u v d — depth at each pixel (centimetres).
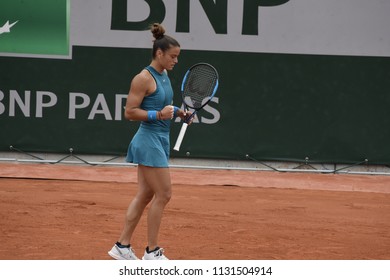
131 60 4191
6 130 4225
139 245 2323
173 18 4159
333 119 4197
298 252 2294
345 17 4166
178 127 4191
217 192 3581
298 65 4181
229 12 4159
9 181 3712
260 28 4169
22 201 3083
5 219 2678
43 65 4206
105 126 4225
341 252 2317
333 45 4178
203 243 2383
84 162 4234
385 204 3384
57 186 3591
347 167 4228
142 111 1888
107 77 4203
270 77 4188
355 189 3831
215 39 4169
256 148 4206
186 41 4162
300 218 2927
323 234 2611
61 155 4244
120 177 3928
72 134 4228
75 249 2233
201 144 4197
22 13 4191
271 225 2745
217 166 4222
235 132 4200
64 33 4194
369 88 4191
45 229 2523
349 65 4181
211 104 4188
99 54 4197
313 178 4066
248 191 3659
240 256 2209
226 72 4181
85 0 4175
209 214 2934
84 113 4219
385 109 4191
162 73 1956
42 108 4219
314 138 4206
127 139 4228
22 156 4244
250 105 4194
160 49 1911
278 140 4206
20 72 4206
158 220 1941
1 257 2098
